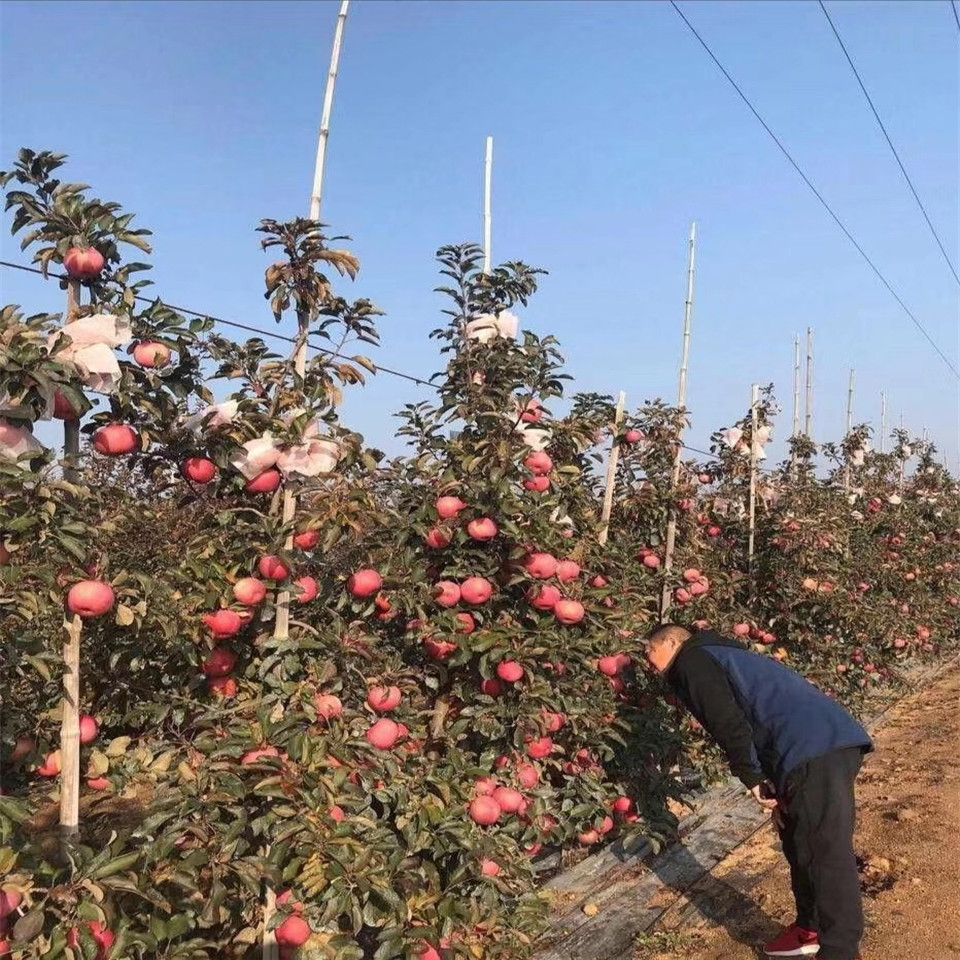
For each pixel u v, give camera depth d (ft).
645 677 17.26
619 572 16.96
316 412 9.42
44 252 8.12
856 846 16.88
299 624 9.86
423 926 9.11
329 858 8.24
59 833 8.07
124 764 9.35
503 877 11.35
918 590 35.12
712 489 24.21
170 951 7.86
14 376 7.32
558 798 15.02
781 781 12.14
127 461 9.25
